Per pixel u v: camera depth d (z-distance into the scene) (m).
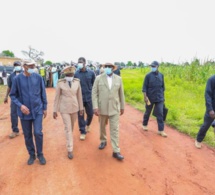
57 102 4.56
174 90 13.11
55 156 4.59
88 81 5.64
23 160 4.40
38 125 4.10
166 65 23.75
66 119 4.49
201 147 5.28
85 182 3.64
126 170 4.07
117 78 4.50
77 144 5.24
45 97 4.29
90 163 4.30
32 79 4.02
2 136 5.82
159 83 5.88
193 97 11.30
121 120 7.69
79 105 4.86
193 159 4.62
